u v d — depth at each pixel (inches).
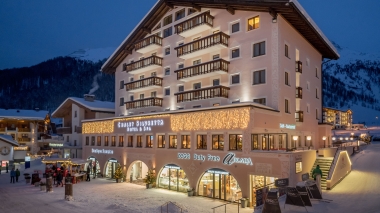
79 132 1967.3
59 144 2290.8
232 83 1189.7
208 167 1009.5
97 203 880.9
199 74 1246.9
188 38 1376.7
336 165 960.9
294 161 851.4
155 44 1471.5
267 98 1075.3
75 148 1932.8
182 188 1099.9
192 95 1280.8
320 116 1481.3
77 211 781.9
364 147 1905.8
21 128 2679.6
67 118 2237.9
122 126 1425.9
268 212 631.8
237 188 935.7
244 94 1140.5
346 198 764.6
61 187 1192.2
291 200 699.4
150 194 1041.5
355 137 2541.8
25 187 1203.9
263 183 878.4
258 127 941.2
